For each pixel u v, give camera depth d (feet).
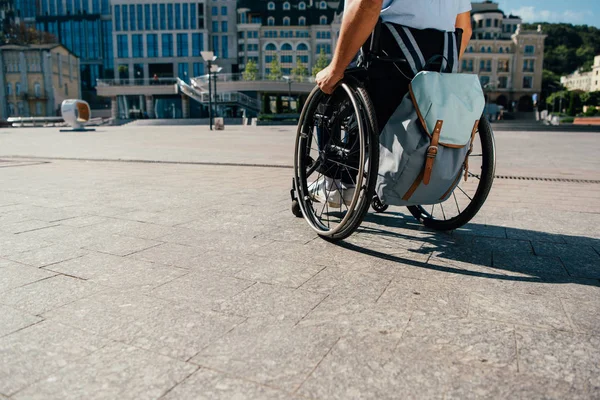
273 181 19.75
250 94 176.65
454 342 5.44
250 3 289.74
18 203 14.11
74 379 4.63
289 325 5.83
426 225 11.19
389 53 8.59
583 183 20.51
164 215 12.41
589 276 7.80
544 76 396.16
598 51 526.98
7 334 5.55
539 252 9.20
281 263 8.28
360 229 10.96
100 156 33.12
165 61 272.10
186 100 184.03
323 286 7.17
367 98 8.27
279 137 69.36
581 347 5.36
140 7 269.64
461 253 9.05
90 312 6.17
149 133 88.28
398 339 5.49
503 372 4.83
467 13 9.39
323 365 4.91
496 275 7.79
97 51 311.27
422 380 4.66
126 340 5.42
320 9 290.15
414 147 8.15
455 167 8.53
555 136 86.33
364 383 4.59
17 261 8.32
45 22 311.27
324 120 9.93
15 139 64.28
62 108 101.14
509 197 16.22
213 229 10.82
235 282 7.32
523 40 284.41
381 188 8.80
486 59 286.05
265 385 4.55
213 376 4.70
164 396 4.36
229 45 285.02
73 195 15.71
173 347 5.27
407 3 8.36
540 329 5.80
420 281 7.45
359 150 9.02
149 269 7.93
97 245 9.40
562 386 4.60
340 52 8.35
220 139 63.05
